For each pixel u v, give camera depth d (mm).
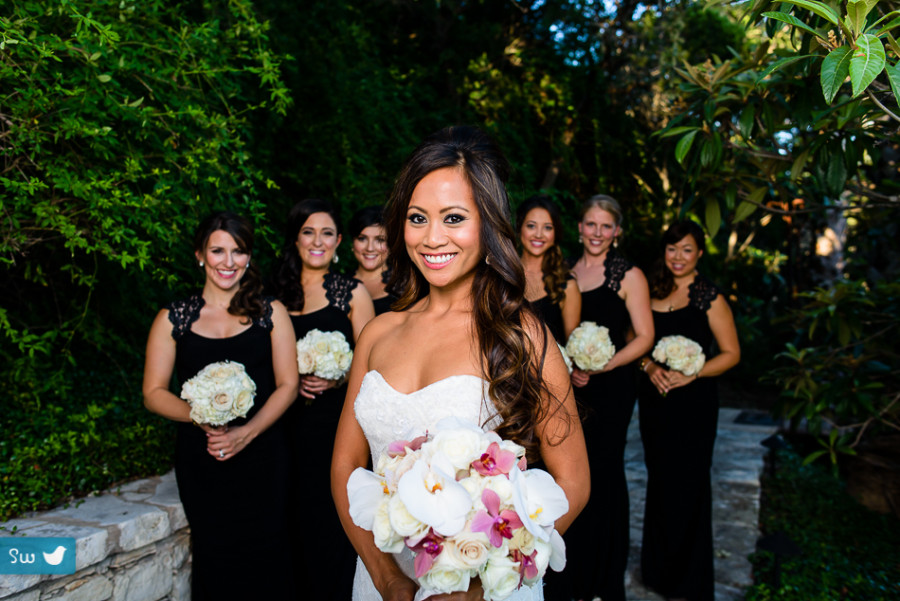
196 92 3521
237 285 3027
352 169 5840
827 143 2824
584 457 1612
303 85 5719
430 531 1293
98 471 3221
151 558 2887
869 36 1771
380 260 3818
